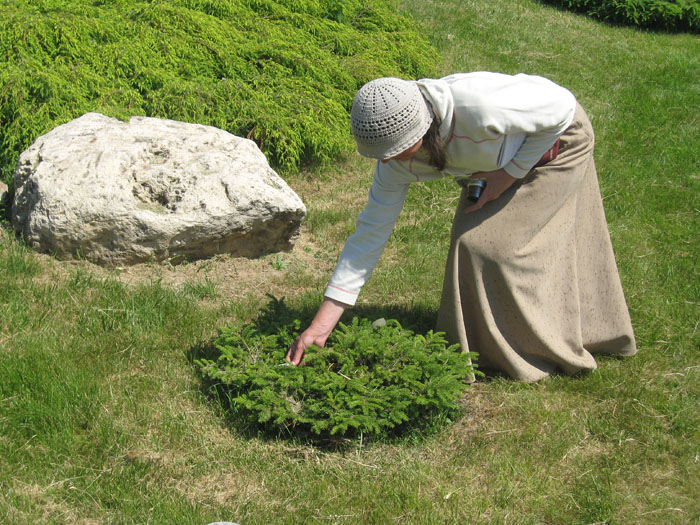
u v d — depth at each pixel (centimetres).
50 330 372
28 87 521
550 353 355
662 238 522
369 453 316
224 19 675
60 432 308
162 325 391
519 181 329
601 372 372
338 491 295
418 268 472
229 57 610
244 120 560
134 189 442
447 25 972
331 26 739
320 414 313
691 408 347
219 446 312
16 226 450
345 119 612
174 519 274
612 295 369
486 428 334
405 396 317
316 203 555
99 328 380
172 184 446
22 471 288
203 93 563
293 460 307
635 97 818
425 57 755
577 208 354
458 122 283
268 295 385
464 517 285
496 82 288
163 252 440
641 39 1060
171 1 659
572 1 1148
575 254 350
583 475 307
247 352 340
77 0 641
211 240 448
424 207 559
